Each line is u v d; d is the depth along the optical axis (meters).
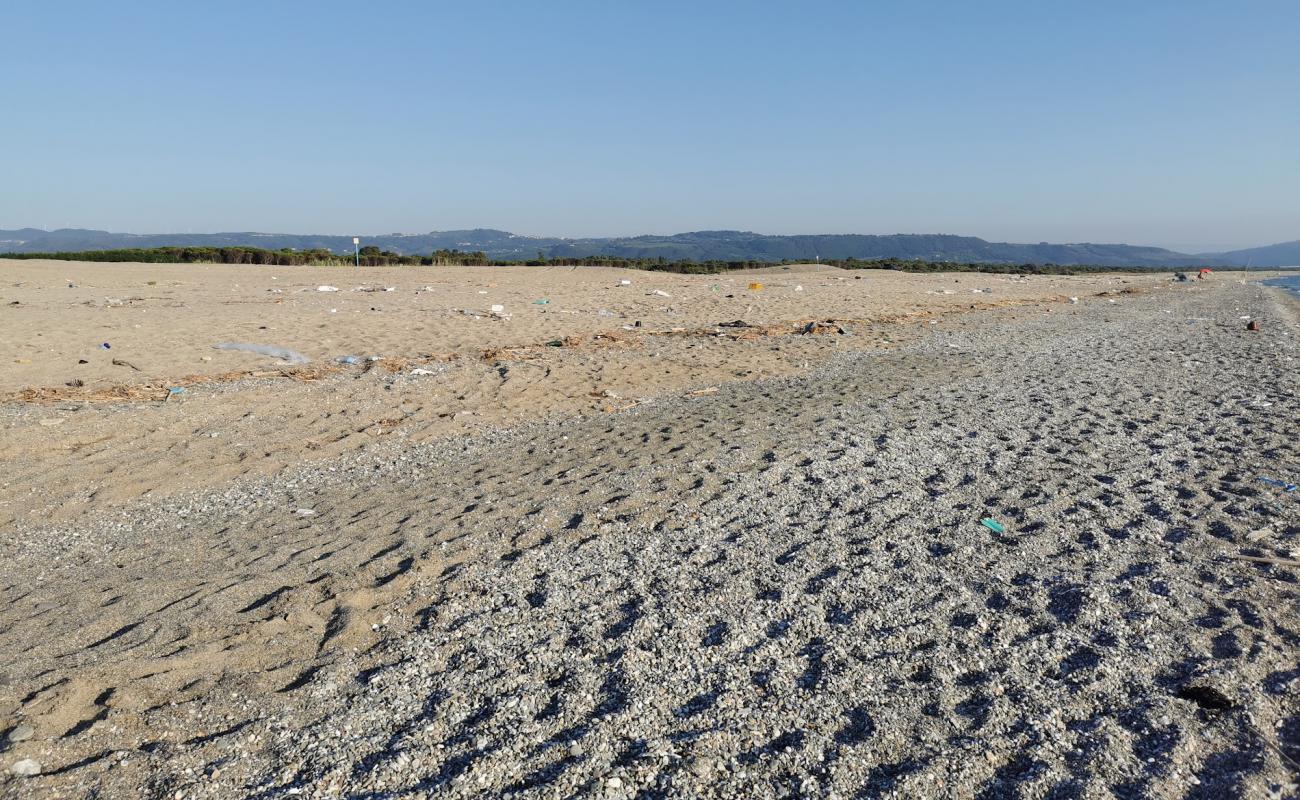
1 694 3.69
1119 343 17.03
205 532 6.11
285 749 3.30
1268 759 3.11
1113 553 5.25
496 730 3.41
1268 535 5.52
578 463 7.66
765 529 5.78
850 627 4.30
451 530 5.82
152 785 3.06
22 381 10.53
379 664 3.99
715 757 3.21
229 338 14.43
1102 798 2.93
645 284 29.80
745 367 13.40
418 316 18.31
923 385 11.68
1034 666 3.89
